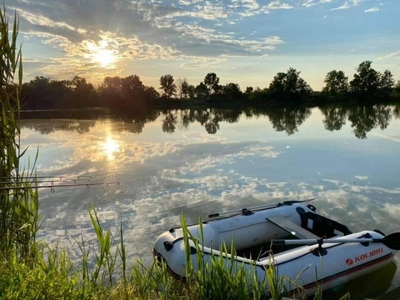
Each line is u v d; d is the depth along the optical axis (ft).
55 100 134.41
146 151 38.83
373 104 138.21
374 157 34.09
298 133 53.36
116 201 22.29
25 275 6.16
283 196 22.98
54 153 37.27
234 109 130.93
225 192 23.98
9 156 9.68
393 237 13.97
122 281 8.48
